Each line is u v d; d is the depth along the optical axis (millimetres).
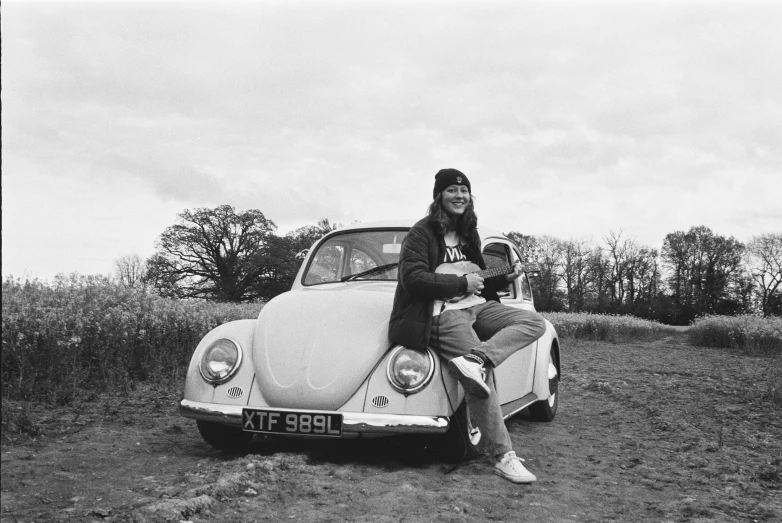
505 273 3924
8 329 5984
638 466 4055
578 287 77938
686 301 74812
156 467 3629
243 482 3117
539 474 3771
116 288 8758
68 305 7043
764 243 71688
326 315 3939
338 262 4840
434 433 3502
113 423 4906
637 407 6633
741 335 17203
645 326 25141
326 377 3617
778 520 3018
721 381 8547
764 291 72312
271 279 67438
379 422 3479
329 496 3045
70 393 5664
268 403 3670
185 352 8227
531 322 3697
